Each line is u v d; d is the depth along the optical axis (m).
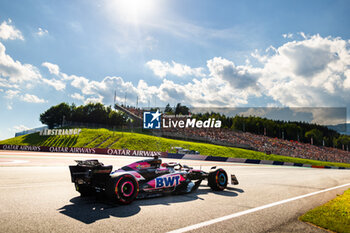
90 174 4.47
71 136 61.50
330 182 11.01
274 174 14.27
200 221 3.64
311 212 4.37
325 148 93.19
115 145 49.72
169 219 3.70
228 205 4.84
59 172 10.66
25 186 6.48
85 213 3.89
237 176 11.48
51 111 102.12
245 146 63.44
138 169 5.36
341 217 4.10
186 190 6.16
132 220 3.58
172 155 34.78
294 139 99.88
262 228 3.43
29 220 3.44
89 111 103.94
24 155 25.55
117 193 4.37
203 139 63.75
